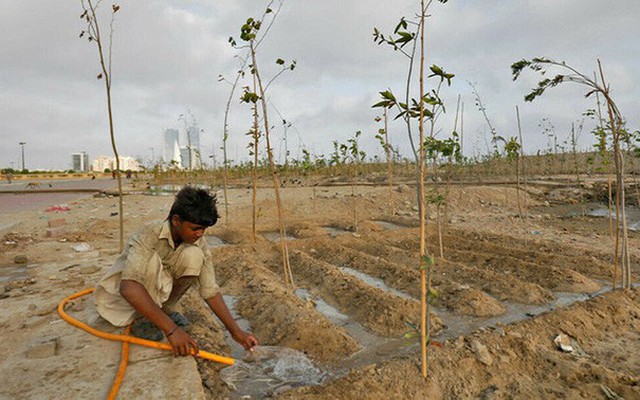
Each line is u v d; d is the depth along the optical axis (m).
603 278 6.68
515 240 9.31
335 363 4.08
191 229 3.20
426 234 10.00
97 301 3.61
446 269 7.04
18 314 4.21
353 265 7.66
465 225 11.70
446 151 4.88
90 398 2.70
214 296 3.61
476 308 5.41
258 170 29.48
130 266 3.17
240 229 10.29
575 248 8.48
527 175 25.17
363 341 4.62
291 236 10.44
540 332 4.46
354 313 5.40
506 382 3.62
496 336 4.20
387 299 5.36
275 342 4.46
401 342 4.53
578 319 4.74
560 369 3.75
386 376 3.50
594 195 17.72
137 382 2.88
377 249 8.55
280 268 7.51
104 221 11.34
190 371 3.04
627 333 4.70
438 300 5.80
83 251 7.83
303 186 21.88
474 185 19.45
